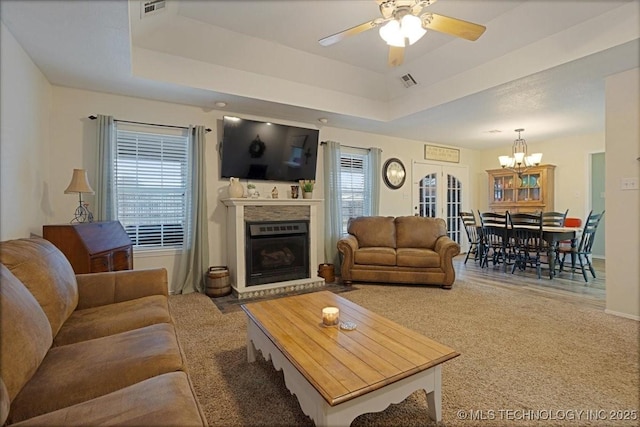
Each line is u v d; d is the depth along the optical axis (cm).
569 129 547
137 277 225
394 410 171
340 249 451
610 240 316
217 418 165
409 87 447
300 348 160
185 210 403
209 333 273
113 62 286
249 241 406
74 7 206
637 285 300
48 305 157
